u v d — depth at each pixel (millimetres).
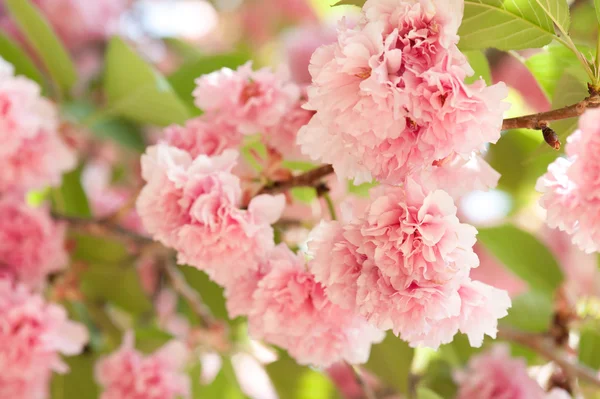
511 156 735
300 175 612
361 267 544
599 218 540
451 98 521
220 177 576
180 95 730
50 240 729
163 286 827
